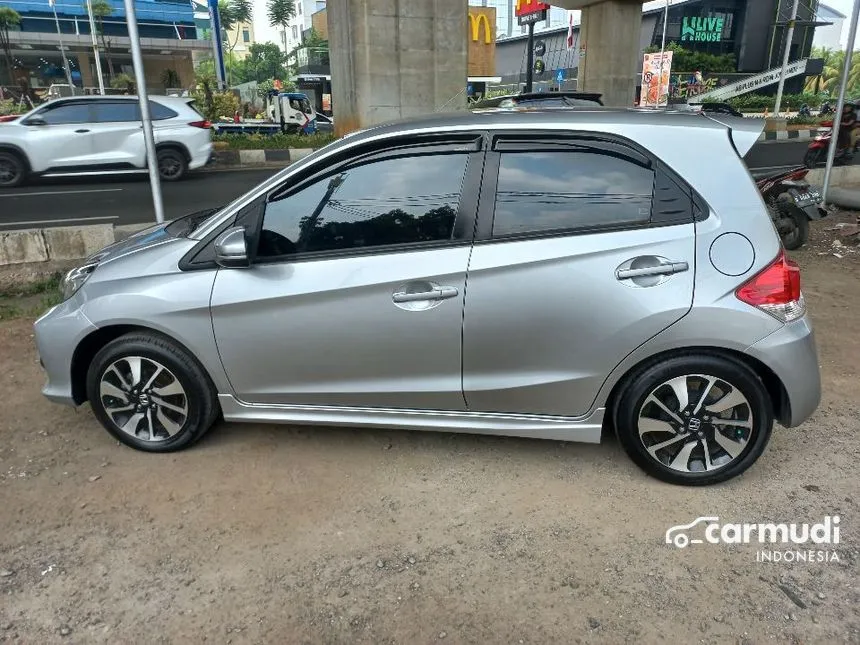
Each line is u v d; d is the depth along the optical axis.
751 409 3.02
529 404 3.17
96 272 3.47
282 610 2.49
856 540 2.83
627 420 3.13
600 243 2.95
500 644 2.32
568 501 3.12
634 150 3.00
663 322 2.91
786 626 2.38
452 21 13.29
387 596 2.55
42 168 12.84
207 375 3.40
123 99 13.34
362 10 12.80
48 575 2.67
